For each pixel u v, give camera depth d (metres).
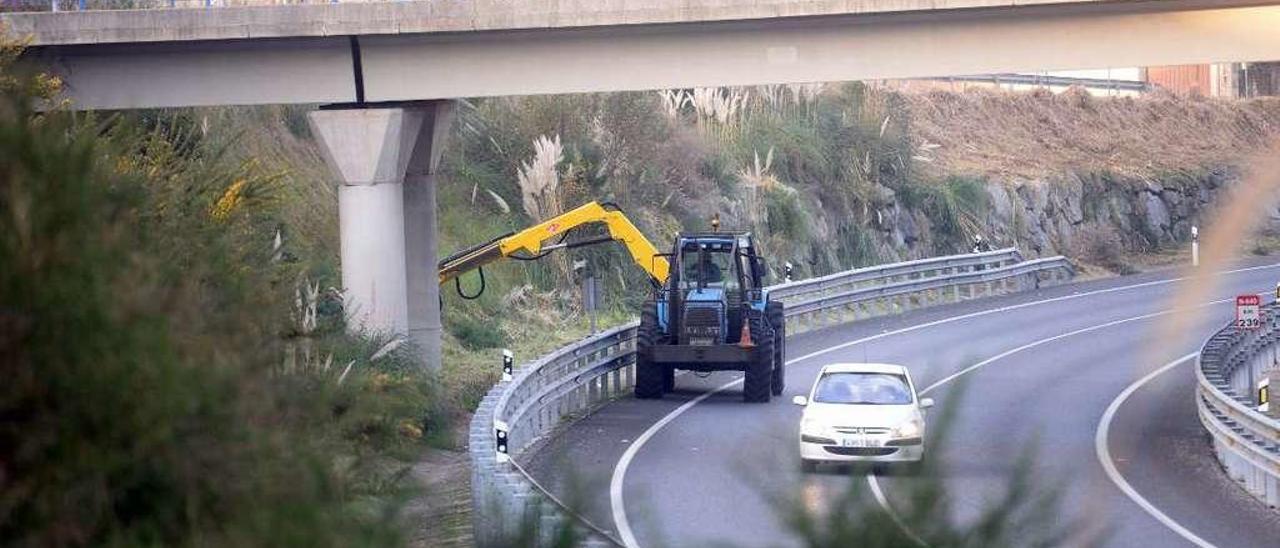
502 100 61.22
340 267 45.75
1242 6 31.50
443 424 31.95
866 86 79.00
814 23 33.94
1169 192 89.69
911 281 62.31
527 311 52.09
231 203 17.34
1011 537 8.17
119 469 7.39
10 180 7.93
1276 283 68.50
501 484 20.61
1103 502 26.72
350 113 35.62
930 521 8.05
